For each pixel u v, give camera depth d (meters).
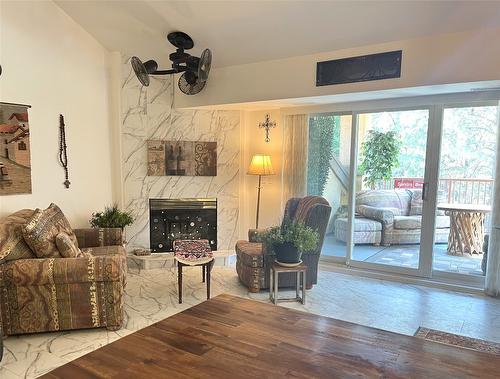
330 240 4.89
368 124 4.52
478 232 4.41
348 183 4.70
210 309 2.23
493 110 3.95
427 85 3.33
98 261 2.89
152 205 4.93
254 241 4.40
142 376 1.51
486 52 3.07
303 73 3.97
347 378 1.52
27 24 3.65
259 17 3.58
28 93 3.70
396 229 4.42
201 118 5.03
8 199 3.56
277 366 1.60
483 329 3.05
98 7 3.90
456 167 4.14
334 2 3.20
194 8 3.60
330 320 2.10
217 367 1.59
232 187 5.24
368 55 3.59
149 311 3.38
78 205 4.31
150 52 4.51
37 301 2.83
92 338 2.86
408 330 3.03
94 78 4.43
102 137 4.57
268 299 3.70
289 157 4.99
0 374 2.37
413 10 3.09
